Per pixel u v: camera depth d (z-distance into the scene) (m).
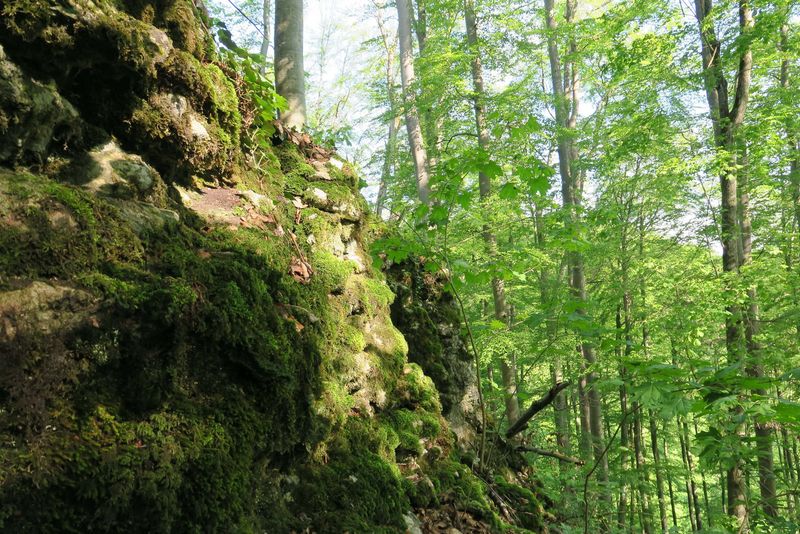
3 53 1.59
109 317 1.43
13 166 1.63
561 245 5.24
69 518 1.21
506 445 4.96
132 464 1.33
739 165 8.41
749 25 8.30
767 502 4.95
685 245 10.87
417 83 10.16
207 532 1.47
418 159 9.95
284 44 5.16
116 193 1.86
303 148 4.29
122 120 2.05
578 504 5.36
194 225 2.19
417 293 4.70
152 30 2.19
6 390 1.21
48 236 1.43
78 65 1.82
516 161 3.55
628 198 10.96
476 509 3.05
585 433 10.35
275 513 1.89
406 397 3.43
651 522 12.07
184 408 1.56
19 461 1.17
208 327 1.69
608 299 10.83
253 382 1.83
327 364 2.58
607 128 11.17
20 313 1.27
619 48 9.13
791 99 9.87
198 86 2.35
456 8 11.74
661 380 2.14
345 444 2.52
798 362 7.68
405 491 2.74
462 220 8.98
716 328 9.45
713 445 3.08
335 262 3.16
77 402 1.33
